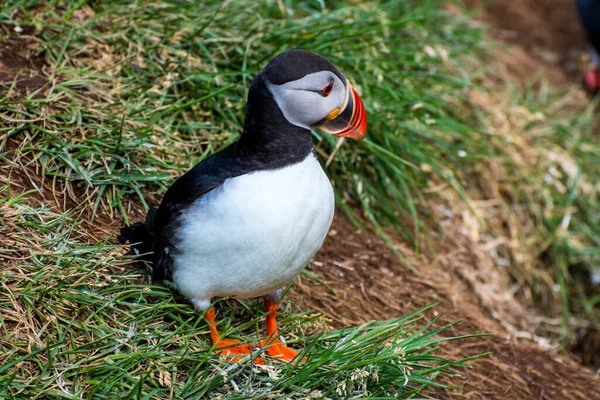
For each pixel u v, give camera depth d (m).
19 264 4.78
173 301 5.13
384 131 7.25
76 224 5.25
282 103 4.40
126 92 6.48
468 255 7.64
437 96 8.11
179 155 6.28
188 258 4.51
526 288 8.20
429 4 9.62
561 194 8.73
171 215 4.56
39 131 5.83
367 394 4.68
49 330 4.59
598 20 10.99
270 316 5.11
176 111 6.49
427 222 7.57
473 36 9.56
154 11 7.14
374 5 8.72
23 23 6.52
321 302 6.00
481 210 8.17
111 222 5.61
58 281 4.77
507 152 8.60
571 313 8.50
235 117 6.87
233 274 4.49
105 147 5.92
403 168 7.40
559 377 6.12
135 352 4.48
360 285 6.39
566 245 8.52
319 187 4.51
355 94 4.73
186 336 4.70
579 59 11.54
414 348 5.08
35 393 4.16
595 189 9.01
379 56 7.80
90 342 4.50
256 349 4.95
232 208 4.31
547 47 11.77
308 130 4.55
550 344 7.90
